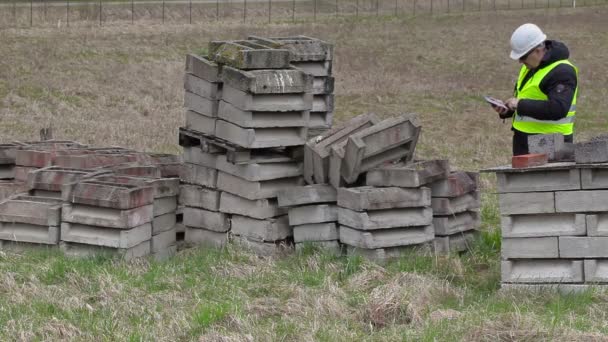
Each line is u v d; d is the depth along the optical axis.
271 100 8.69
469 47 32.47
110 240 8.53
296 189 8.77
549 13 41.19
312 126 9.77
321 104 9.76
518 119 8.46
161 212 9.06
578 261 7.32
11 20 31.91
